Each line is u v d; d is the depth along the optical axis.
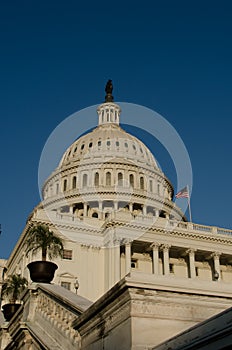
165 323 6.17
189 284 6.49
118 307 6.52
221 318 4.62
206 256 74.94
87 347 7.67
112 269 65.81
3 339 15.72
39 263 14.62
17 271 70.81
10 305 18.20
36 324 12.80
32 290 13.50
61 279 64.69
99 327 7.24
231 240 74.44
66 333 9.77
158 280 6.36
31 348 12.76
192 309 6.37
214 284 6.62
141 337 6.00
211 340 4.75
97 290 65.94
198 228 74.69
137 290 6.23
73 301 9.88
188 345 5.08
